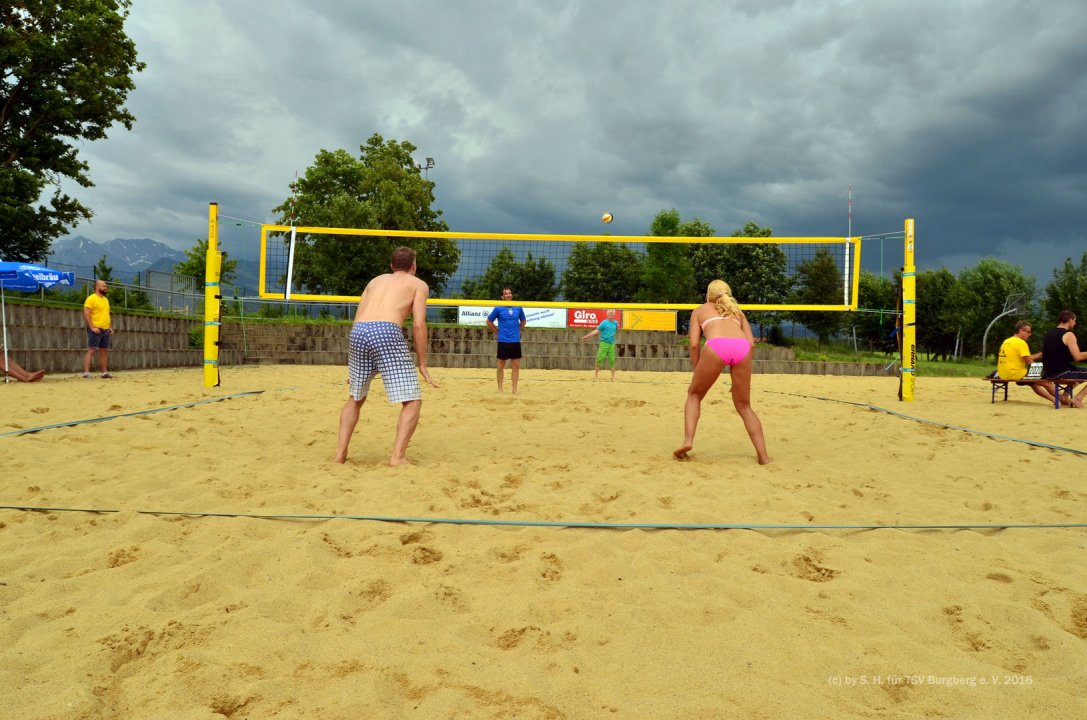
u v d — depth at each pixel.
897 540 2.61
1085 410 7.41
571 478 3.63
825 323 33.41
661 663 1.59
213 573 2.10
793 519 2.88
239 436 4.84
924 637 1.76
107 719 1.32
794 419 6.46
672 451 4.73
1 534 2.52
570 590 2.06
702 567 2.26
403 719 1.32
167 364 14.61
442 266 29.92
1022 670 1.61
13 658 1.54
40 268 9.63
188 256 29.91
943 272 34.28
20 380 8.95
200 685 1.44
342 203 26.98
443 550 2.40
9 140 16.97
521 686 1.46
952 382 13.66
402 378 3.93
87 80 17.42
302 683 1.46
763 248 35.38
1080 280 25.19
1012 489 3.53
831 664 1.60
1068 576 2.21
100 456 3.85
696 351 4.31
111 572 2.13
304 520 2.71
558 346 18.12
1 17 16.83
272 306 20.88
